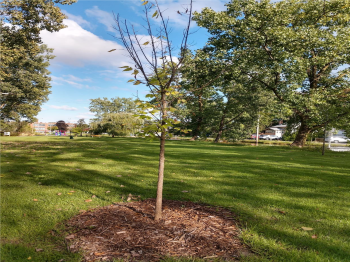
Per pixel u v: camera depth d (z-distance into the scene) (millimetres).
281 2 17984
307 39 17234
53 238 2760
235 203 4109
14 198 4234
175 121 2926
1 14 14477
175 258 2318
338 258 2406
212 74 18266
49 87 37969
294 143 22969
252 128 32344
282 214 3656
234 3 18984
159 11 3053
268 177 6562
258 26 17422
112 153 12094
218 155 12344
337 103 18375
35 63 33938
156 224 3066
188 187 5246
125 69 2934
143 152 12836
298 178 6496
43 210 3639
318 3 17547
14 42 16266
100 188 5027
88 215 3379
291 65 17781
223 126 33531
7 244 2602
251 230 2965
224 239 2730
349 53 18234
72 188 5012
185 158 10648
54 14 15195
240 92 27719
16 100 35062
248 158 11359
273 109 21828
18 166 7594
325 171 7750
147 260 2279
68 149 14062
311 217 3574
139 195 4492
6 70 30891
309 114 19156
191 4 3061
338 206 4098
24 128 52344
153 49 3074
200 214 3459
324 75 21453
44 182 5512
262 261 2303
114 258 2293
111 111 79500
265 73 19531
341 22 17953
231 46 19234
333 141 44688
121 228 2938
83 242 2611
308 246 2676
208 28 19656
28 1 14523
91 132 45594
